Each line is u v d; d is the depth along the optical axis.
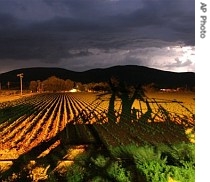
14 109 35.28
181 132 19.73
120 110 32.91
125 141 16.89
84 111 33.81
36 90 114.19
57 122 24.92
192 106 39.91
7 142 16.81
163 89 106.56
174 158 11.59
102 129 21.28
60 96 70.81
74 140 17.20
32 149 14.92
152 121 24.78
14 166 11.63
